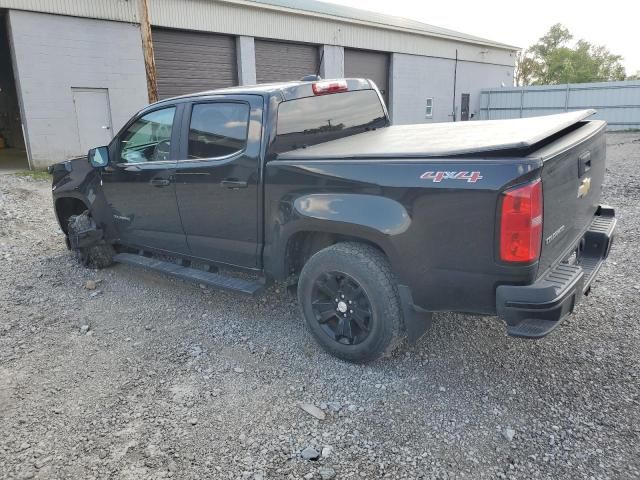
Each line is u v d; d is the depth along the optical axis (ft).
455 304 9.38
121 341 12.72
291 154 11.40
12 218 25.88
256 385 10.58
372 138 12.85
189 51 52.75
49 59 42.34
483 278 8.86
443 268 9.22
